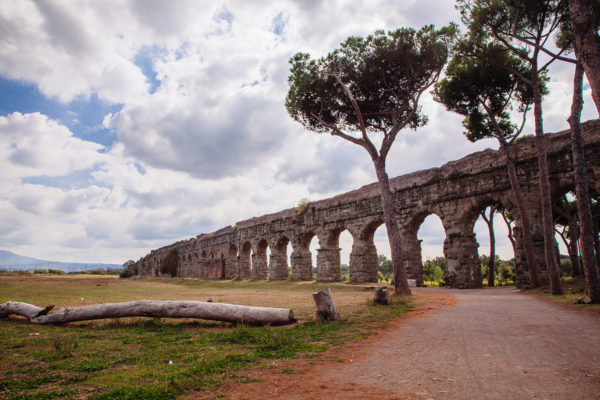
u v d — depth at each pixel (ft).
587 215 47.98
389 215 67.82
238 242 198.70
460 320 36.81
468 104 88.58
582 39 33.94
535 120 65.00
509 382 17.78
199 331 33.42
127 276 389.19
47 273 312.29
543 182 62.69
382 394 16.89
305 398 16.56
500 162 86.74
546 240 61.31
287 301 60.13
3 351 25.68
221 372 20.57
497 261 230.07
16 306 40.11
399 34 69.51
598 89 32.65
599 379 17.56
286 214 160.76
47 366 21.91
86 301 58.44
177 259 309.83
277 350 25.61
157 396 16.48
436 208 99.35
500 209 120.06
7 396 16.79
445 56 69.62
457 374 19.40
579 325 31.50
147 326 36.35
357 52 73.10
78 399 16.40
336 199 134.62
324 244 135.74
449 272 94.27
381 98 77.77
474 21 70.38
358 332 32.04
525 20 66.64
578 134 50.62
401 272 65.92
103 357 24.03
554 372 18.95
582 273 110.22
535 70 65.87
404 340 28.43
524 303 49.93
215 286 150.51
